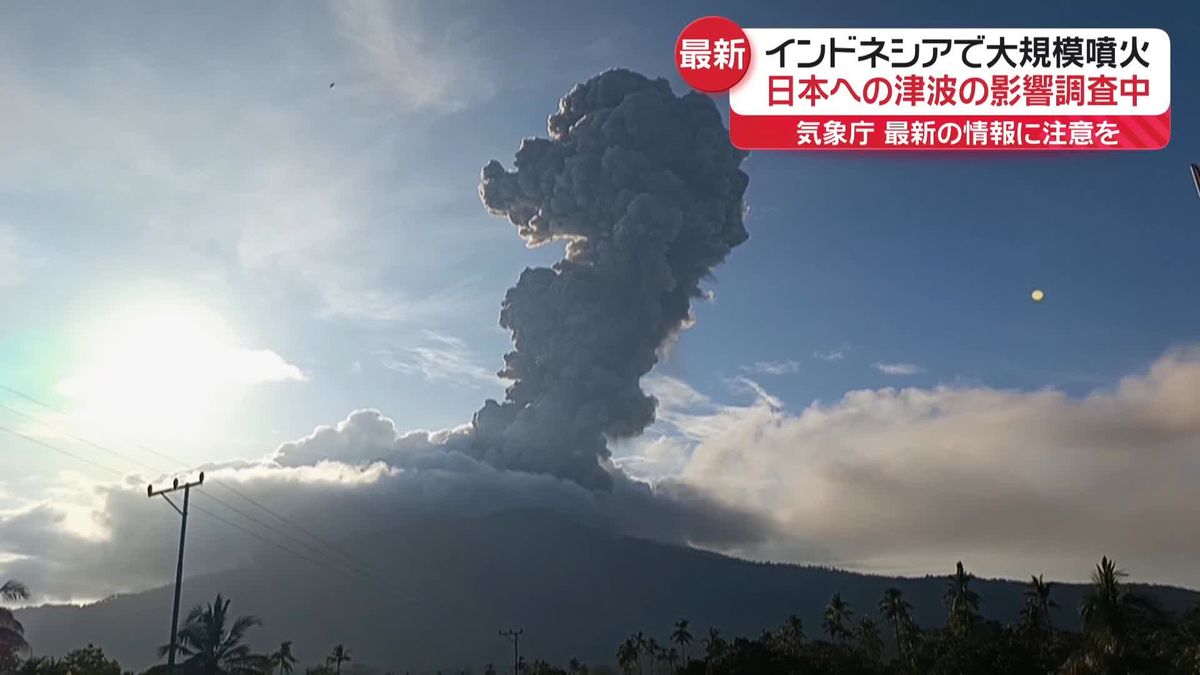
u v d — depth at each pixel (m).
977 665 80.50
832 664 110.38
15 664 71.88
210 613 77.25
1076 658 62.44
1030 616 111.12
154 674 74.75
